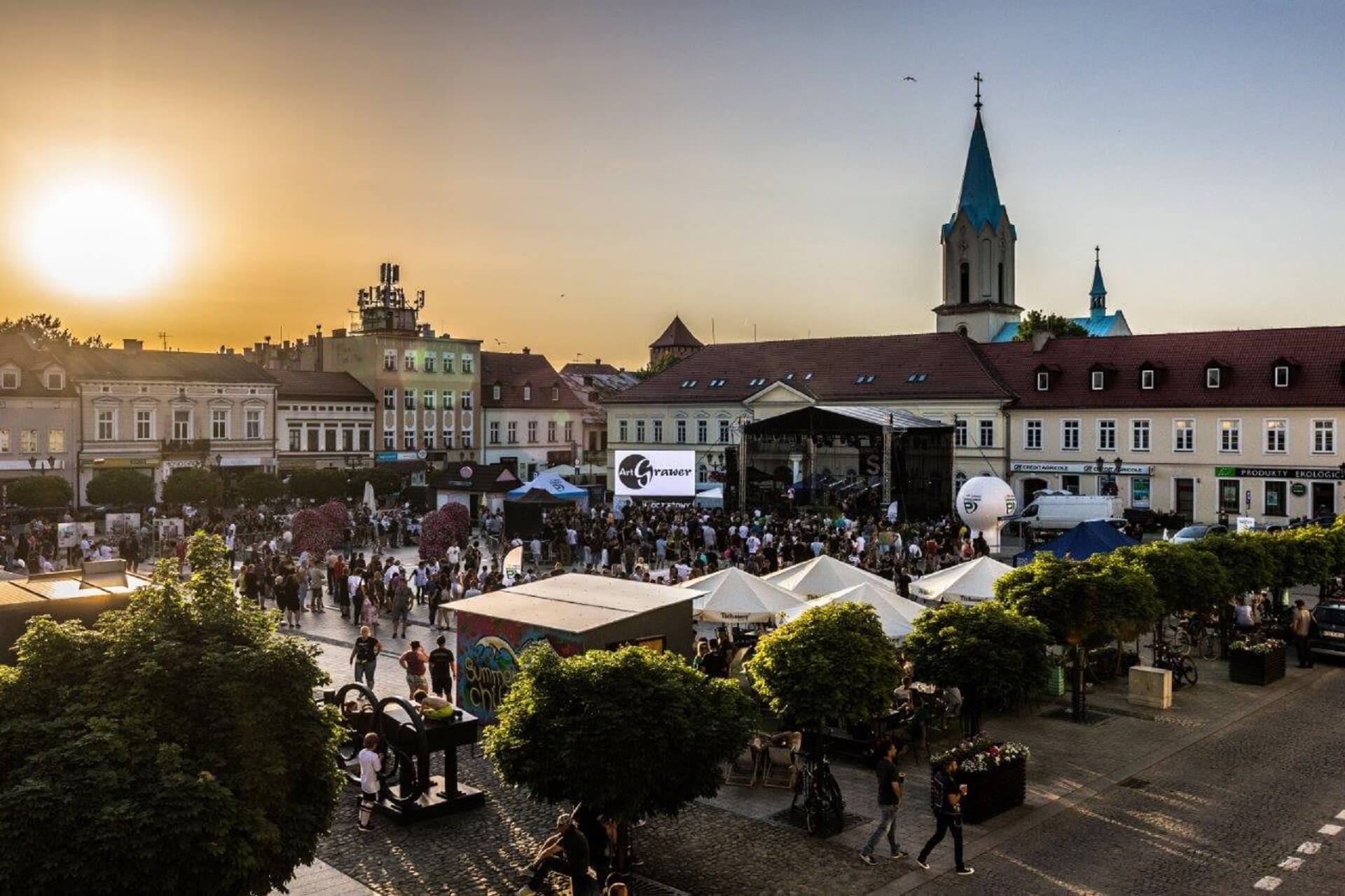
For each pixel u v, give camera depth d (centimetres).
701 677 1512
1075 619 2448
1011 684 2080
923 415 7756
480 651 2325
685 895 1521
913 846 1722
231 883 1057
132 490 6569
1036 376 7525
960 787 1619
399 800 1798
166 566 1288
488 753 1509
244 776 1112
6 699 1111
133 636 1177
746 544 4912
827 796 1816
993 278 10544
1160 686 2617
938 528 5694
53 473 7544
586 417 12219
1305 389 6444
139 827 991
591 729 1397
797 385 8475
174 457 8175
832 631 1828
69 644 1173
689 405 8888
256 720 1139
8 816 969
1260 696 2773
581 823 1515
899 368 8138
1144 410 6938
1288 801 1938
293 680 1193
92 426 7788
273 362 11238
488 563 4859
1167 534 5794
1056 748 2280
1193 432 6794
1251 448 6581
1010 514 5416
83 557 4878
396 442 9938
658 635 2272
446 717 1866
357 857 1655
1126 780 2058
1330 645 3197
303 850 1181
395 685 2738
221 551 1325
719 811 1886
